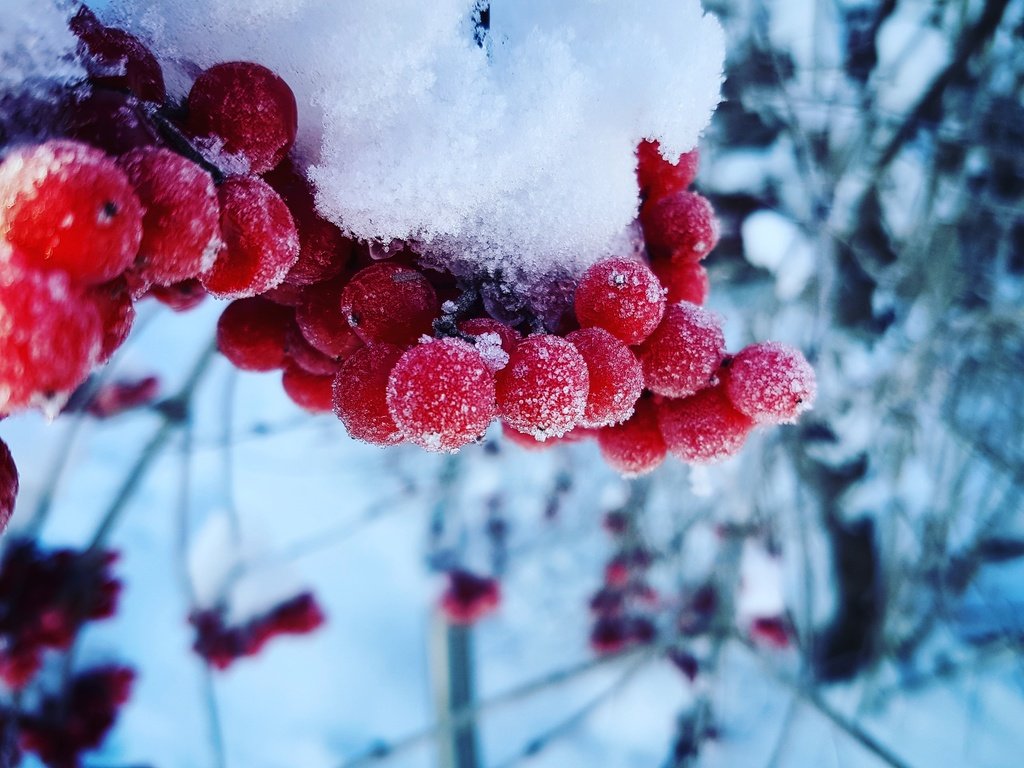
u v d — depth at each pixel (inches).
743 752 16.9
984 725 16.4
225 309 5.8
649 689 19.7
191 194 4.3
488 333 5.0
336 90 5.1
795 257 15.7
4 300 4.0
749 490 16.2
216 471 19.2
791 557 17.4
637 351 5.4
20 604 12.9
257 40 5.1
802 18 15.3
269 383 19.6
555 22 5.5
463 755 14.6
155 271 4.4
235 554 15.8
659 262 5.7
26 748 13.1
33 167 4.1
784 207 15.5
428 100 5.1
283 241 4.7
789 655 17.2
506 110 5.2
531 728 19.1
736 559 16.0
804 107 15.0
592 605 17.9
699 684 16.6
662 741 18.7
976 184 14.9
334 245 5.2
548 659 19.9
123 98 4.5
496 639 19.9
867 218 15.3
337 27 5.1
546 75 5.2
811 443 15.8
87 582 13.3
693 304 5.4
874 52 15.1
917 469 17.1
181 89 5.0
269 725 18.1
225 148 4.8
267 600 15.7
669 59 5.4
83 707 13.9
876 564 15.9
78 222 4.0
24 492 13.9
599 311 5.1
